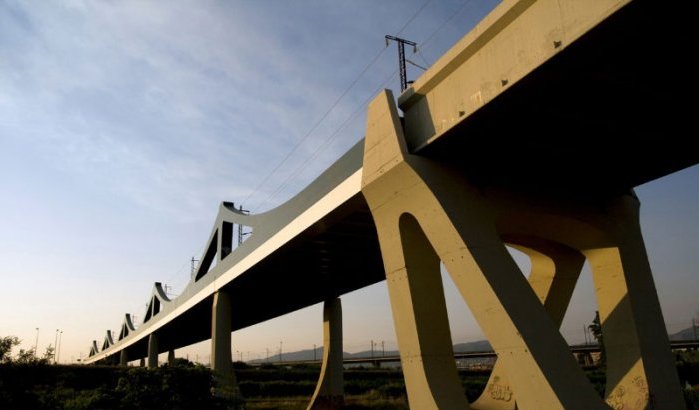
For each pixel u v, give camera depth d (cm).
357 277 3203
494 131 1327
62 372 3622
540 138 1365
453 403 1401
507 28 1165
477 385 4375
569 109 1223
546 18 1056
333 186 1925
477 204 1445
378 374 6881
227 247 3669
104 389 1933
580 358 8450
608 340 1566
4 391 1550
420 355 1438
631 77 1097
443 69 1355
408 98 1512
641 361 1468
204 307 4181
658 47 999
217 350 3331
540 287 1842
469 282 1295
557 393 1112
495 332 1230
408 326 1484
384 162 1530
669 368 1514
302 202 2212
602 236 1645
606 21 921
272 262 2736
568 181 1633
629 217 1738
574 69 1063
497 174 1526
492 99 1180
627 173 1594
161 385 1867
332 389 3491
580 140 1383
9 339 1630
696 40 980
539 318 1239
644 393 1427
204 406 1875
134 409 1803
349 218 2067
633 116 1259
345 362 12044
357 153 1770
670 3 873
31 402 1620
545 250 1800
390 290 1561
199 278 4169
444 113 1374
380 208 1596
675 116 1265
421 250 1536
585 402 1138
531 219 1545
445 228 1360
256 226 2861
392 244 1552
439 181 1422
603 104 1205
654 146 1420
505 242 1761
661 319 1603
